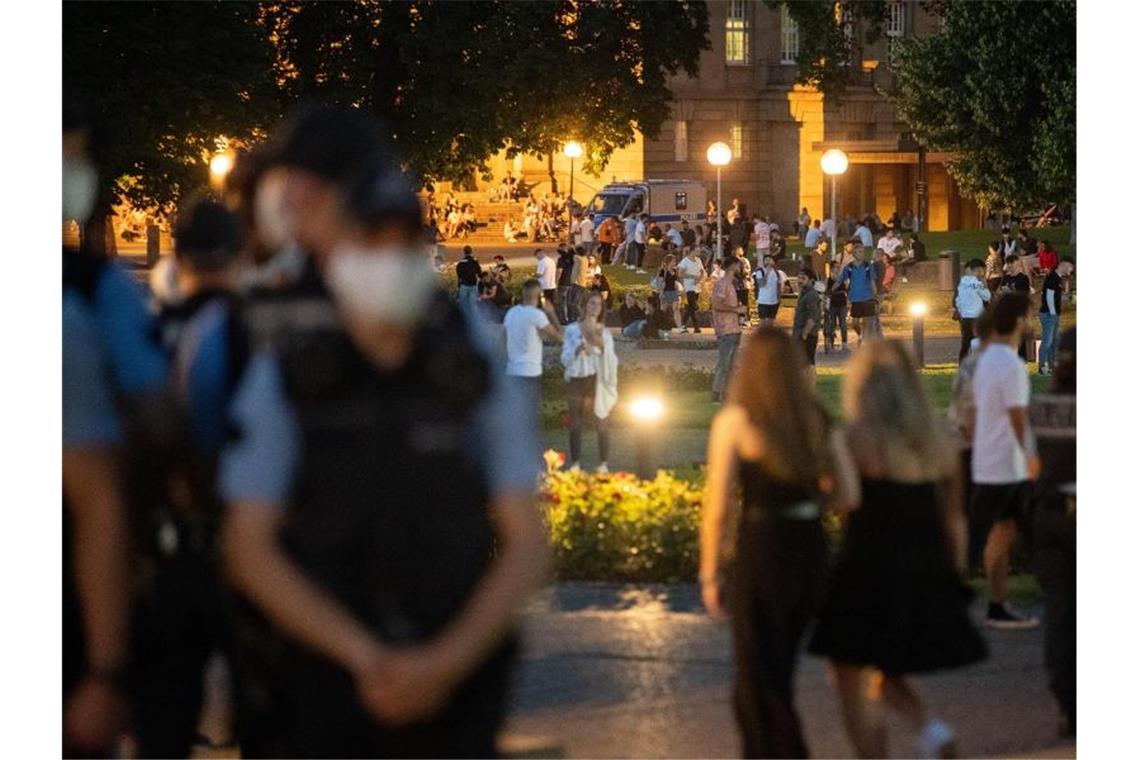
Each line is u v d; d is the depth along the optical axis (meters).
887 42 158.12
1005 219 118.88
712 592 13.88
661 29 82.62
